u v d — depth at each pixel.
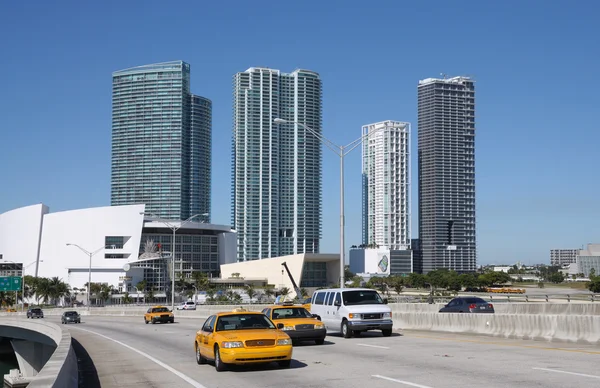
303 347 23.41
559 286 181.00
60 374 11.73
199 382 15.39
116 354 25.36
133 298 182.00
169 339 33.97
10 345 83.06
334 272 175.00
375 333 30.66
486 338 26.67
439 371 15.56
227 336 17.12
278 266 174.88
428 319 32.75
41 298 184.25
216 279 179.88
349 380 14.60
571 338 23.28
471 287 173.88
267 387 14.10
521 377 14.08
